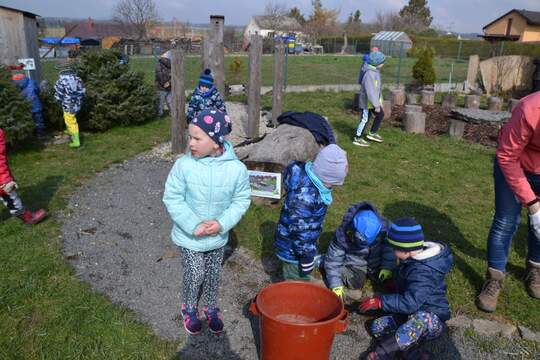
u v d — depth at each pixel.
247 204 3.02
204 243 2.99
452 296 3.72
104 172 6.53
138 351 3.03
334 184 3.09
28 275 3.79
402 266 3.26
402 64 25.64
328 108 11.79
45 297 3.51
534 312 3.56
